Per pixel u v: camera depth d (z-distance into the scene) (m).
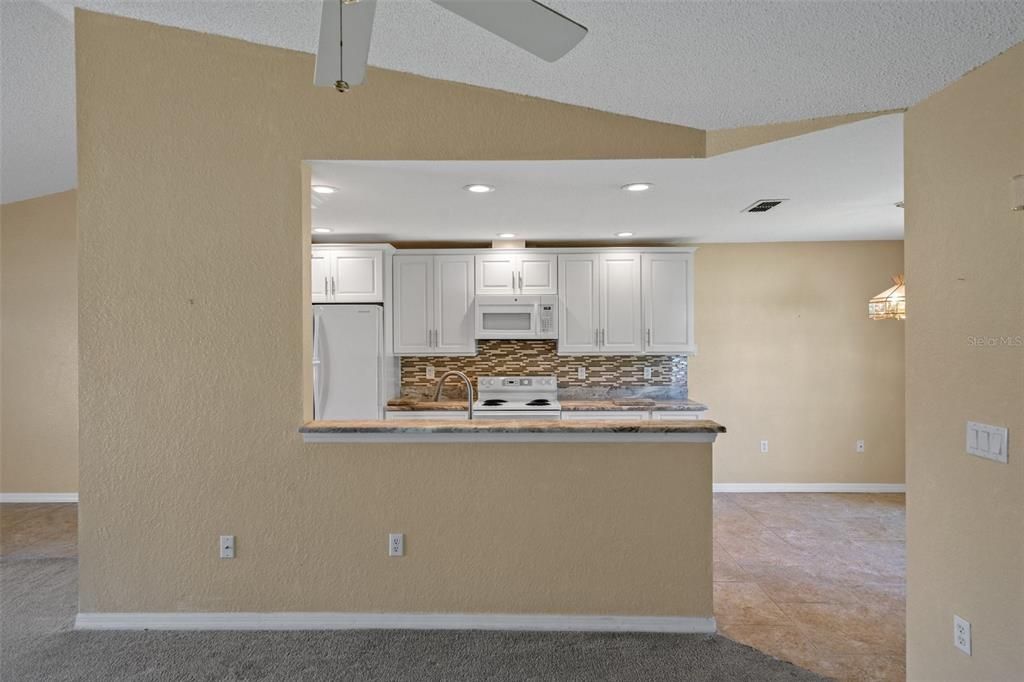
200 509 2.66
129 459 2.65
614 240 4.95
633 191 3.28
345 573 2.68
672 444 2.66
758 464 5.19
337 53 1.46
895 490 5.14
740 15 1.79
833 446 5.17
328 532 2.67
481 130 2.67
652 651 2.52
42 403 4.74
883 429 5.15
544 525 2.67
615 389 5.26
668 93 2.36
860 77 2.02
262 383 2.65
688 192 3.31
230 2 2.33
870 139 2.46
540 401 5.01
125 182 2.63
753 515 4.47
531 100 2.66
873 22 1.71
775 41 1.90
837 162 2.76
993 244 1.75
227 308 2.64
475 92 2.67
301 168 2.67
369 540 2.68
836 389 5.16
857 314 5.13
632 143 2.66
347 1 1.27
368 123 2.66
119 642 2.56
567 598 2.68
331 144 2.66
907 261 2.15
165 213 2.63
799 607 2.95
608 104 2.57
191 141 2.64
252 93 2.65
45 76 3.04
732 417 5.20
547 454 2.67
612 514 2.67
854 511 4.57
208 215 2.64
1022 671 1.67
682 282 4.91
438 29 2.21
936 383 2.00
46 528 4.09
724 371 5.20
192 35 2.64
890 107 2.19
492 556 2.68
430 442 2.67
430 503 2.68
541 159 2.67
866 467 5.16
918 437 2.10
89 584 2.67
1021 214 1.65
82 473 2.65
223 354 2.65
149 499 2.65
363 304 4.74
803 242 5.14
